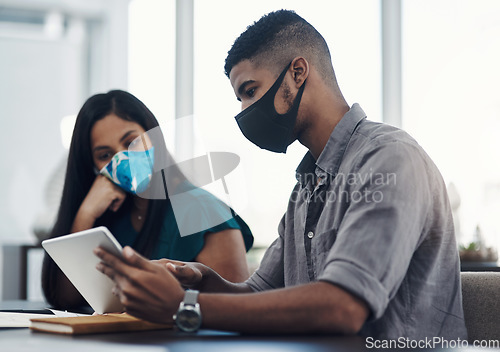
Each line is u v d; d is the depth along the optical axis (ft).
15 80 13.34
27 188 13.20
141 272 2.75
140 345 2.52
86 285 3.53
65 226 5.99
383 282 2.92
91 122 5.88
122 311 3.66
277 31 3.90
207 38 11.20
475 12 10.98
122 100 5.92
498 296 3.76
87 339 2.73
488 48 10.85
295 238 4.10
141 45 11.62
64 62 13.46
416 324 3.43
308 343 2.56
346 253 2.95
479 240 8.52
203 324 2.78
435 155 10.93
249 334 2.84
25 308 5.12
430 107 11.07
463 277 3.95
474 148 10.68
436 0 11.14
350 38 11.09
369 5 11.15
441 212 3.48
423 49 11.17
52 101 13.44
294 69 3.88
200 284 3.86
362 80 11.11
